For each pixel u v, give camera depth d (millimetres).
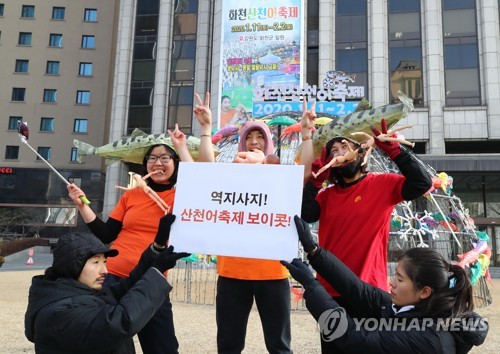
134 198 3658
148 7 30875
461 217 9898
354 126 3619
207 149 3604
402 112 3498
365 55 25672
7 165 37219
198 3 30344
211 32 29922
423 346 2141
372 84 25000
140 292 2266
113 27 40250
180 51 29953
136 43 30469
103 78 39344
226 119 25453
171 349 3217
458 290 2221
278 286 3434
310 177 3188
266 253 2482
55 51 39688
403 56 25234
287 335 3439
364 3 26250
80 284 2354
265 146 3957
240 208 2566
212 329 6516
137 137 4156
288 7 25969
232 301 3469
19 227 35281
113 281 3359
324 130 3775
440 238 9727
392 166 9734
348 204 3098
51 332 2139
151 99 29562
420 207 12000
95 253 2391
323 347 2838
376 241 3027
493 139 23578
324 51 25797
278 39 25750
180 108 29125
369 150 3127
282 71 25406
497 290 12594
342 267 2496
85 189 36688
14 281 13055
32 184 36969
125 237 3510
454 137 23859
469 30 24844
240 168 2633
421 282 2236
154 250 2588
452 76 24594
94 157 37281
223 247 2518
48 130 38375
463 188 23844
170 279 15352
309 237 2469
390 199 3070
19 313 7504
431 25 24953
